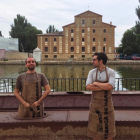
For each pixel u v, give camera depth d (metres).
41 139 3.84
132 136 3.80
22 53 64.12
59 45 66.44
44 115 4.11
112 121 3.24
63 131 3.84
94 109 3.26
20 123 3.80
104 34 65.56
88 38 65.88
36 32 79.94
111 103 3.25
